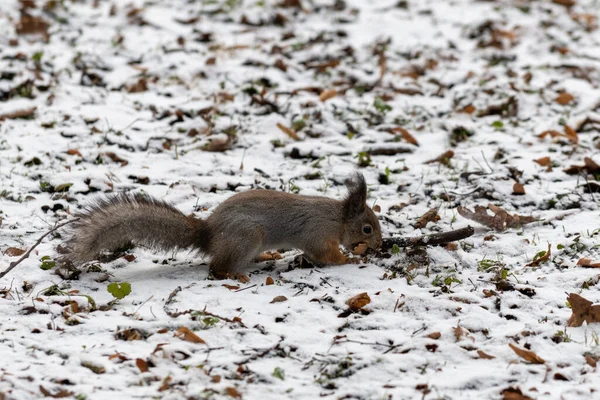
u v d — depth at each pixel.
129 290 8.79
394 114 15.45
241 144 13.90
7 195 11.57
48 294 8.93
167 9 22.09
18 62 16.73
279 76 17.20
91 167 12.72
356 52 19.23
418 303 8.74
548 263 9.91
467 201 11.94
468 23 21.83
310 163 13.31
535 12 22.95
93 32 19.77
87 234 9.24
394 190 12.33
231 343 7.85
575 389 7.11
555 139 14.16
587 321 8.30
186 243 9.59
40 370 7.29
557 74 17.88
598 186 12.20
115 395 6.89
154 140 13.74
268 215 9.78
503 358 7.67
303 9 22.61
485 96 16.16
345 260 10.16
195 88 16.36
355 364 7.47
